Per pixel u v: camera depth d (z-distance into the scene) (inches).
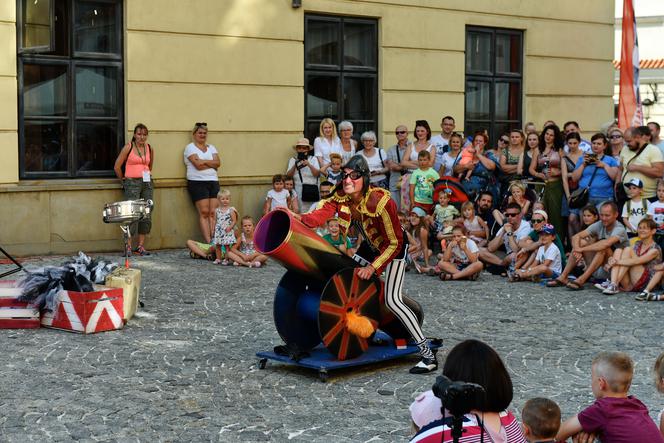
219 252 521.0
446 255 487.8
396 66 652.7
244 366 306.0
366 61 649.6
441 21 670.5
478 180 574.2
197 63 575.8
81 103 551.5
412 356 318.3
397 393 278.1
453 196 537.6
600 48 758.5
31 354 316.8
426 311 400.2
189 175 572.4
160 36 563.2
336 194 293.3
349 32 641.0
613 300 426.9
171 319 375.6
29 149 537.0
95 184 548.4
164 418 252.1
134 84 556.7
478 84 702.5
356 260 298.7
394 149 605.6
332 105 637.3
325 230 504.4
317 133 632.4
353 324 292.0
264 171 604.7
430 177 552.4
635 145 487.8
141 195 554.3
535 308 407.8
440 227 534.0
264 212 590.2
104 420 249.4
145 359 312.7
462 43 681.6
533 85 724.0
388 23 646.5
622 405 185.6
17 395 270.5
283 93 609.0
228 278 474.6
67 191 540.4
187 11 569.9
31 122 536.4
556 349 332.8
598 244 450.6
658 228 453.4
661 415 194.7
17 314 354.6
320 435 239.5
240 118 593.6
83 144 553.9
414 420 151.7
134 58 555.5
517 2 708.7
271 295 430.9
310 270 289.4
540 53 725.3
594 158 526.9
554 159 549.3
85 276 359.6
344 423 249.4
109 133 561.6
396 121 654.5
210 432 240.8
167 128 568.7
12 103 522.6
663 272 431.2
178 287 446.3
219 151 587.8
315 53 628.4
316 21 626.2
